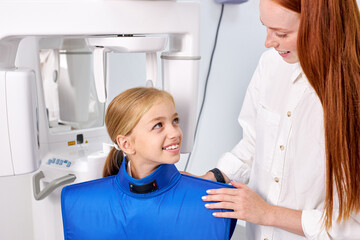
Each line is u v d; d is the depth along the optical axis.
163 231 0.94
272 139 1.02
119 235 0.96
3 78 0.91
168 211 0.94
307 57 0.79
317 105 0.93
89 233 0.98
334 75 0.78
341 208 0.84
